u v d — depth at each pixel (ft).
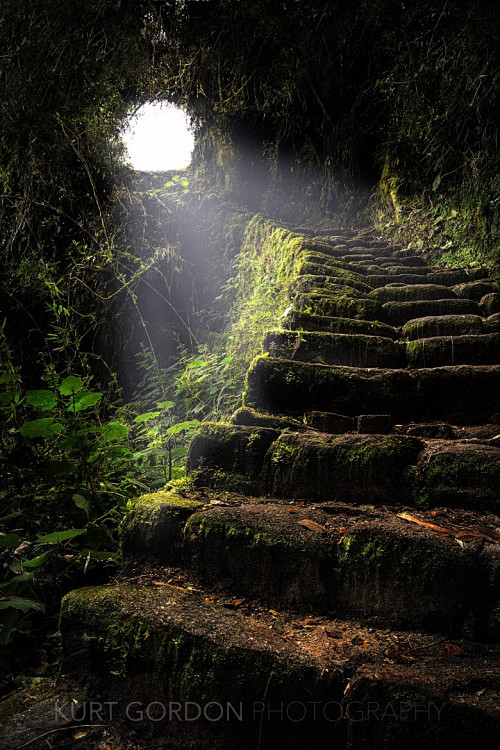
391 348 11.27
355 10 20.89
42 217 23.54
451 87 16.75
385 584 5.82
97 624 5.44
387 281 15.65
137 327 23.76
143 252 24.62
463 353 11.09
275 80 25.31
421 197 20.72
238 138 29.45
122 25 20.98
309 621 5.80
